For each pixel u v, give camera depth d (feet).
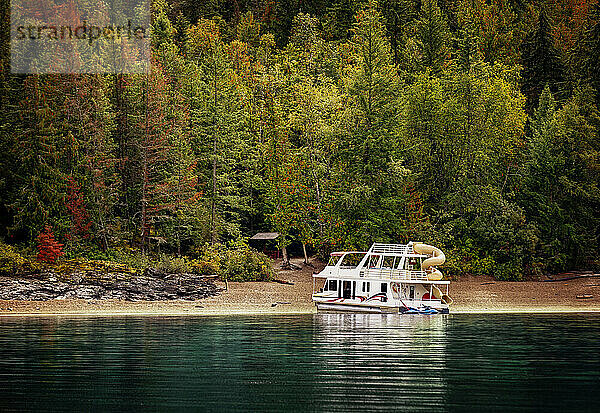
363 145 207.51
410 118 223.92
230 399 76.43
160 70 232.32
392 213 207.00
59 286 177.99
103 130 218.18
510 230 208.03
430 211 220.84
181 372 90.99
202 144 229.04
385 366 94.02
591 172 217.77
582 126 218.79
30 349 108.37
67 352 105.70
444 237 206.39
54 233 203.62
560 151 219.00
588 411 70.54
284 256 218.79
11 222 213.05
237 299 180.96
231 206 224.94
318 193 217.56
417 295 164.55
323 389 80.64
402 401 74.69
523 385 81.87
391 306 163.53
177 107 226.79
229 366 94.68
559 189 217.56
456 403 73.72
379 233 204.44
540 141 220.02
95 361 98.58
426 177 222.69
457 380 84.74
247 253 206.69
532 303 181.16
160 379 86.63
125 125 230.89
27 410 72.64
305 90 222.07
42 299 173.47
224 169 228.63
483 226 210.18
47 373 90.43
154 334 125.49
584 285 197.77
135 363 96.89
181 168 216.54
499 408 71.77
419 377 86.58
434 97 223.71
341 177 211.82
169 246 225.35
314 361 98.12
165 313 162.91
